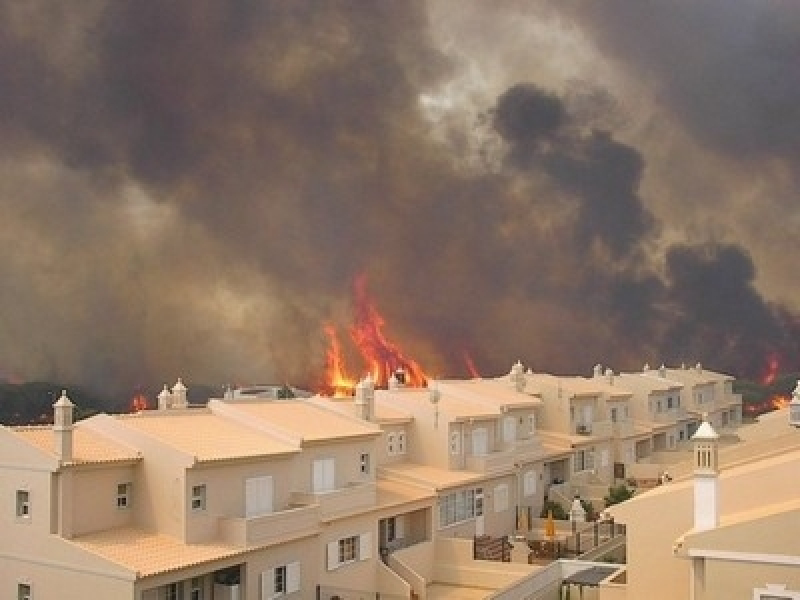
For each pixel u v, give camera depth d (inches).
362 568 1700.3
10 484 1312.7
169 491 1366.9
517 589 1526.8
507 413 2459.4
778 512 951.6
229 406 1656.0
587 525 2235.5
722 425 3878.0
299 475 1611.7
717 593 957.2
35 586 1275.8
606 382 3319.4
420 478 1969.7
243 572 1393.9
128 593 1200.2
